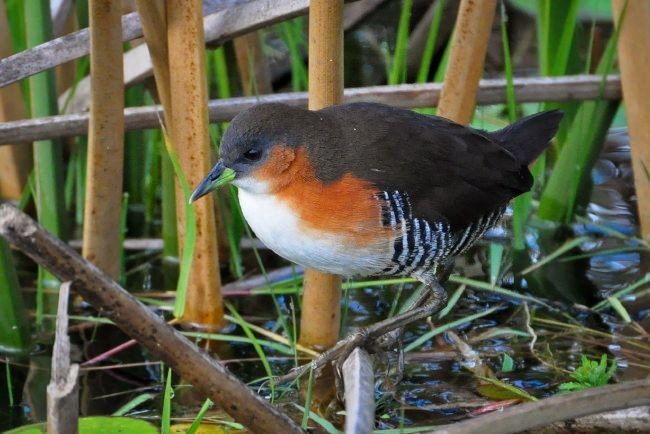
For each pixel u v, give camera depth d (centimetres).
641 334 893
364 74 1203
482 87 974
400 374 801
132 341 914
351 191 709
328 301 842
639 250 1027
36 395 833
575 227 1073
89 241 925
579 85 995
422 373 842
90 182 901
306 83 1066
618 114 1186
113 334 932
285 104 731
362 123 731
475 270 1011
